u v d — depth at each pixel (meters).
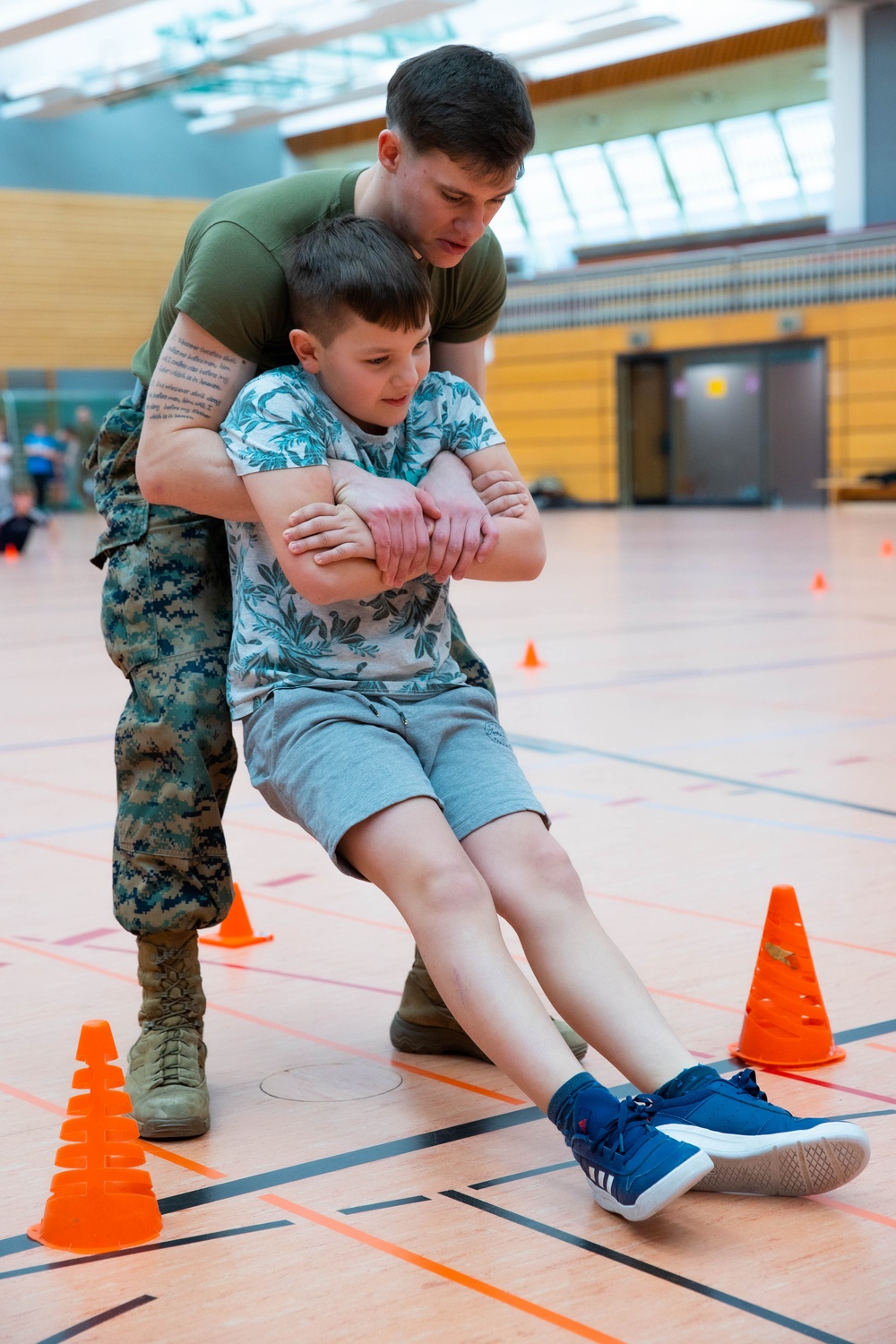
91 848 3.91
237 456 2.02
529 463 26.45
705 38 23.11
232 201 2.13
